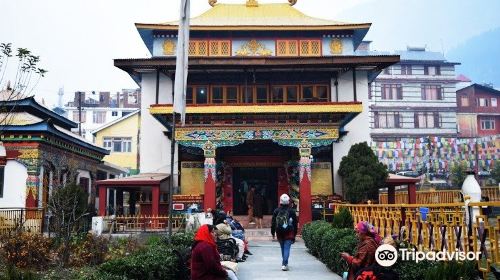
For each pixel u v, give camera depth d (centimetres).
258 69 3042
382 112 7169
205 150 2597
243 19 3431
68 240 1556
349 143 3086
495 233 761
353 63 2922
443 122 7206
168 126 2797
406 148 4522
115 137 6159
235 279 1066
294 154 2933
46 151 2795
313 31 3259
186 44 1469
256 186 3156
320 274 1361
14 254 1495
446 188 4875
